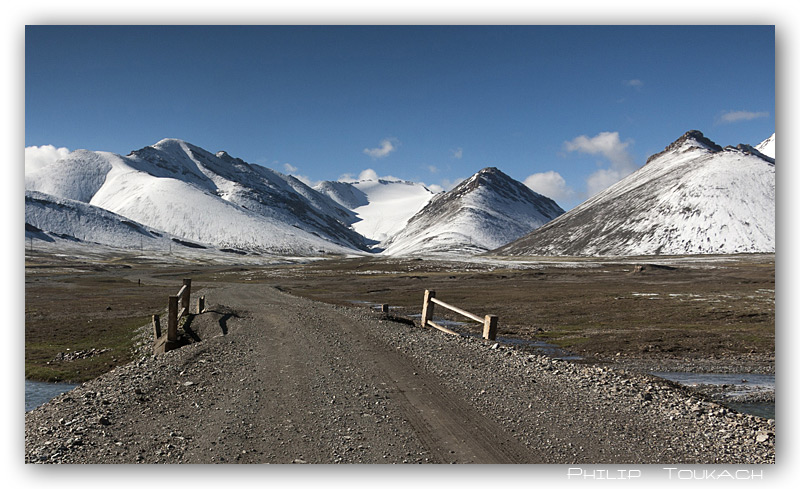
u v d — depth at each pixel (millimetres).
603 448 8922
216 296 43094
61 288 75812
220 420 9984
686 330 32719
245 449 8523
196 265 189250
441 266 136625
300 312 27531
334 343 18000
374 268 141125
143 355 20953
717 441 9516
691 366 22906
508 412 10695
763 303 47156
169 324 19750
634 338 29703
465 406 11023
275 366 14547
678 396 12594
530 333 32219
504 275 102438
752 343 27922
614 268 121875
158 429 9492
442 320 39125
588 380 13664
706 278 93250
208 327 22484
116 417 10188
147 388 12328
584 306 49062
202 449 8523
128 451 8445
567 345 27828
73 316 37750
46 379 18516
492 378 13469
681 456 8734
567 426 9961
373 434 9250
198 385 12617
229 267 174500
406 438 9086
